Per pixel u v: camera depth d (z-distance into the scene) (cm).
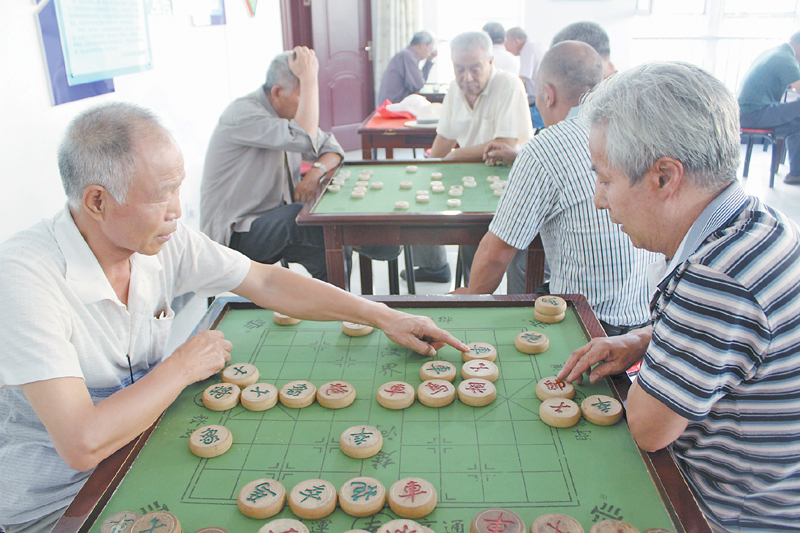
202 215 309
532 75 614
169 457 110
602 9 776
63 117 244
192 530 94
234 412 123
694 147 96
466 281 335
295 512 96
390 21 727
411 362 140
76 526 93
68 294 122
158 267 140
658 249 112
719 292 96
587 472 105
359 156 729
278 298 154
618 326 199
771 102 538
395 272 323
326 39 704
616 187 106
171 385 119
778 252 95
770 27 760
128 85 298
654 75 99
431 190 284
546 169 189
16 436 132
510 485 102
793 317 95
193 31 388
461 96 377
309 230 297
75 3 247
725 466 112
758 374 101
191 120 385
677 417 101
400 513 95
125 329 136
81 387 110
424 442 113
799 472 107
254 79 522
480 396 123
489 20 820
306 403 124
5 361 107
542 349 142
